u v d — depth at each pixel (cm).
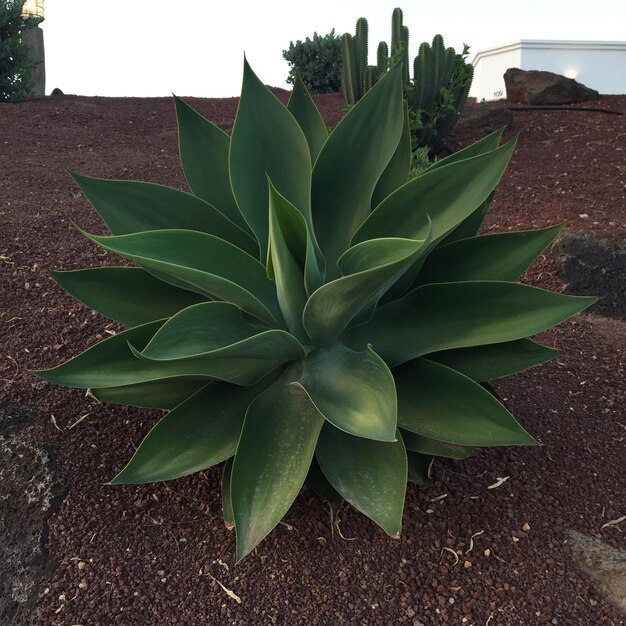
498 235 143
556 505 153
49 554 143
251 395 141
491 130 447
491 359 139
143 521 149
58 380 128
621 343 220
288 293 132
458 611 131
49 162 349
